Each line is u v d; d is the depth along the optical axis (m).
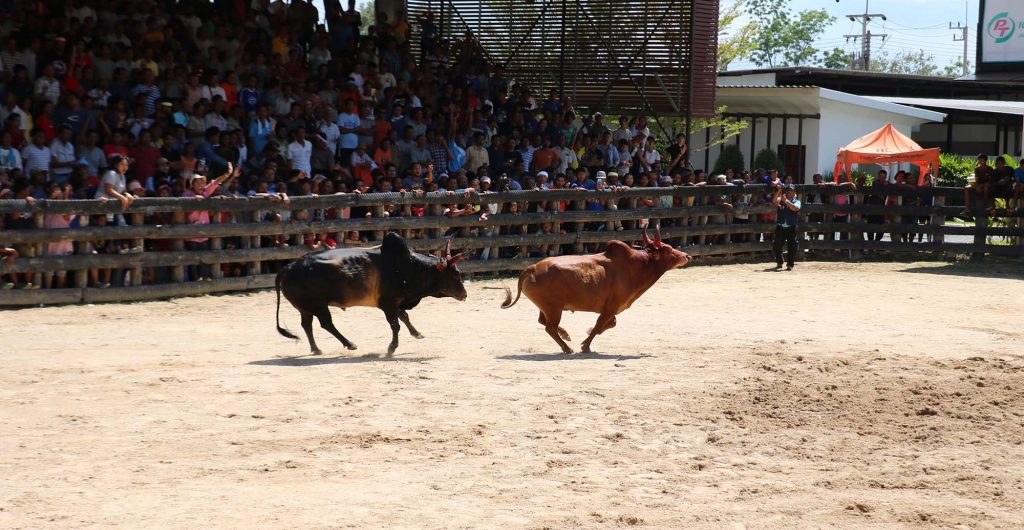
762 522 6.61
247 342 12.84
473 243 19.89
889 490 7.34
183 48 19.69
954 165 39.84
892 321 15.31
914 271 22.64
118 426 8.58
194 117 18.02
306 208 17.72
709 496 7.09
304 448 8.03
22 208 14.80
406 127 20.86
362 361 11.47
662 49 26.75
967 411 9.42
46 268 15.03
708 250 23.41
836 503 7.00
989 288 19.70
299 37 22.70
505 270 20.64
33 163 16.05
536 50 28.33
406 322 12.93
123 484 7.14
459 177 20.55
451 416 8.98
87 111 16.98
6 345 12.21
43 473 7.36
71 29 18.31
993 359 11.80
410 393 9.80
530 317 15.25
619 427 8.75
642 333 13.75
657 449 8.16
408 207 19.14
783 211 22.59
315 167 19.50
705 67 26.73
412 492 7.05
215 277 17.02
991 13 26.23
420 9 28.62
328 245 18.30
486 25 28.62
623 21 27.05
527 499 6.94
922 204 25.28
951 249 24.59
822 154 37.34
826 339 13.38
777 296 18.20
